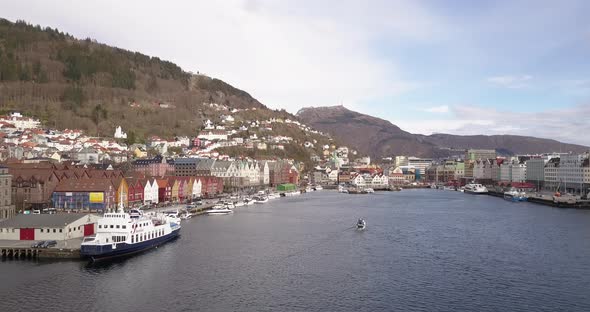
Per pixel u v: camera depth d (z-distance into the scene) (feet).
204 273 346.33
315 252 419.74
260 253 413.39
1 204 518.37
